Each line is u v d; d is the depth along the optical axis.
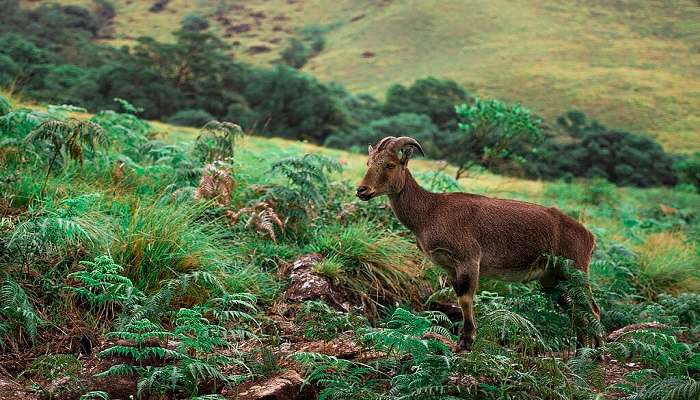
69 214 6.05
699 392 4.58
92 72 64.06
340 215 8.47
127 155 9.22
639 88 110.50
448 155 51.12
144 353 4.74
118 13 191.00
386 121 65.38
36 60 59.66
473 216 5.84
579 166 58.44
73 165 8.02
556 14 166.75
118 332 4.77
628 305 8.16
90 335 5.36
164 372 4.68
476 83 119.94
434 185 10.63
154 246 6.30
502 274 6.00
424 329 4.97
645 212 19.91
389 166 5.75
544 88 114.62
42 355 5.04
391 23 171.62
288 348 5.59
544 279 6.20
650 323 6.87
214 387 4.80
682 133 90.12
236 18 195.88
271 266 7.27
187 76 73.31
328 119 70.06
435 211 5.87
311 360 4.96
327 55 159.12
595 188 22.81
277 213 8.03
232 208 8.02
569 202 19.84
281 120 68.00
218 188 7.89
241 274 6.58
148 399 4.64
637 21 158.88
